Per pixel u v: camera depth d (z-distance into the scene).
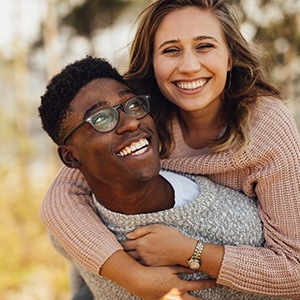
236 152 2.27
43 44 12.34
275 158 2.23
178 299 2.00
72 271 2.73
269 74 2.63
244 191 2.31
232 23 2.37
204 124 2.44
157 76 2.36
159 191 2.05
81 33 12.51
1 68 12.28
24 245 6.50
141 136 1.91
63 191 2.28
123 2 12.06
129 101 1.93
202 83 2.29
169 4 2.31
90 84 1.96
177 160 2.39
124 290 2.10
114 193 2.00
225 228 2.09
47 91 2.02
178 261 2.02
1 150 9.56
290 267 2.06
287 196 2.20
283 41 8.94
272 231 2.16
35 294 5.84
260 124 2.29
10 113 11.26
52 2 11.23
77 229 2.11
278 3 8.34
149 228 2.04
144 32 2.40
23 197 7.28
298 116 6.73
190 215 2.05
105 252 2.03
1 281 5.96
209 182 2.25
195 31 2.24
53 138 2.05
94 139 1.91
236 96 2.39
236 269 2.00
